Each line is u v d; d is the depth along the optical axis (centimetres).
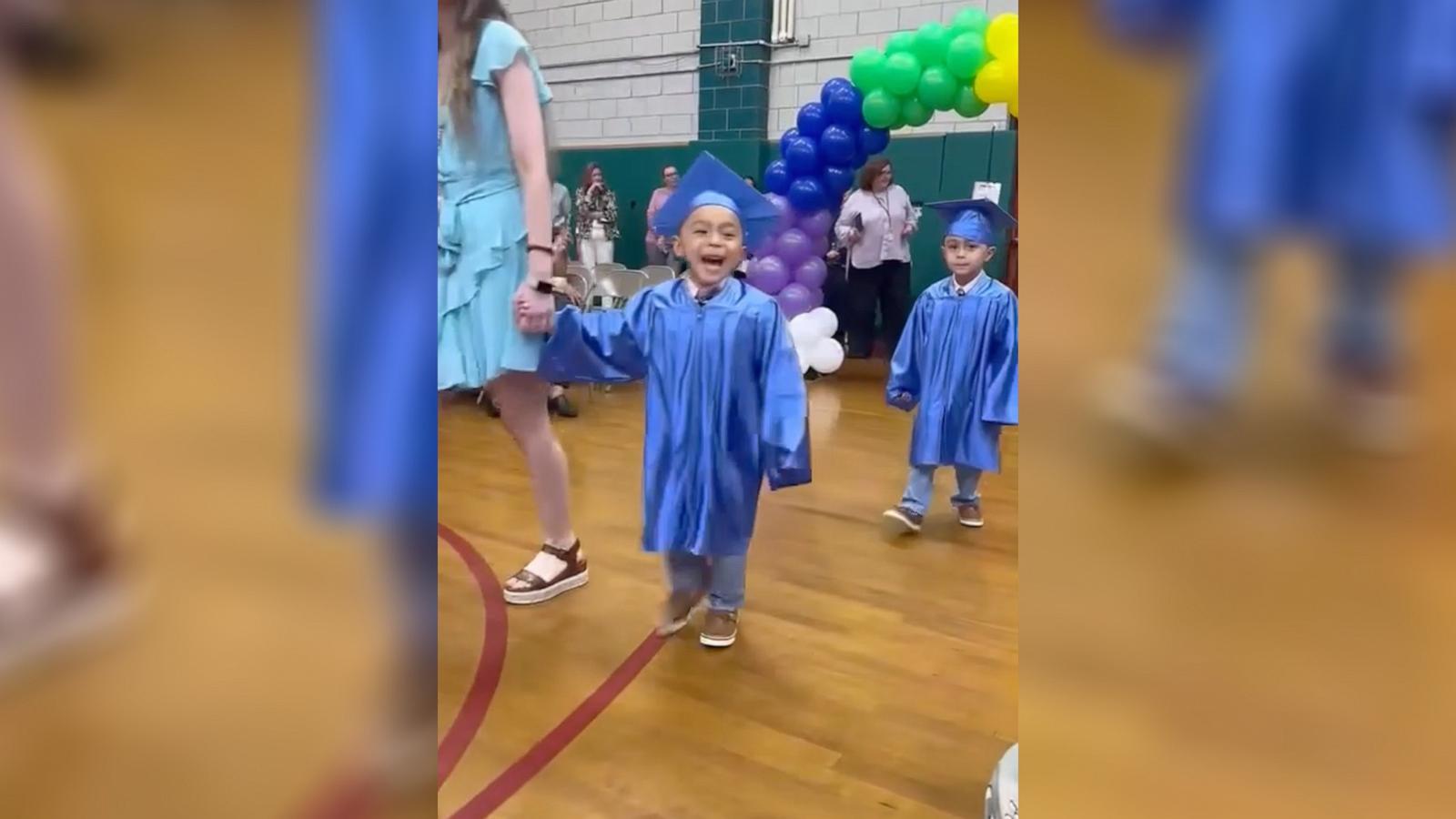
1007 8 448
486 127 133
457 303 135
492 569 179
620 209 555
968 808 110
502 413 166
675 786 112
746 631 159
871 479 260
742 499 151
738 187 155
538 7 562
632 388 390
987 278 207
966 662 149
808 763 120
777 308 153
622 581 179
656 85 534
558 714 128
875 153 401
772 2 500
